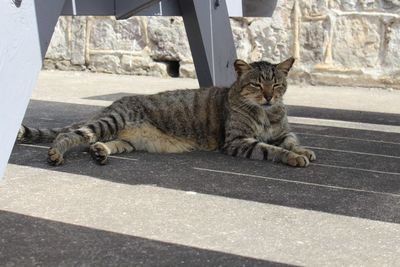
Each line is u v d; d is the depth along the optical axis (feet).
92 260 3.96
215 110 5.81
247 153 5.53
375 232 4.25
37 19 4.59
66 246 4.08
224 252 4.04
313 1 8.94
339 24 8.84
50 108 7.41
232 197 4.68
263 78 5.63
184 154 5.66
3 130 4.45
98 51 10.68
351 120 7.03
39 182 4.88
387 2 8.57
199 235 4.20
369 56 8.75
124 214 4.42
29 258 3.97
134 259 3.97
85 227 4.27
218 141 5.81
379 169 5.30
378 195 4.75
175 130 5.75
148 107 5.74
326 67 8.97
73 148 5.67
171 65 10.30
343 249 4.08
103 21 10.51
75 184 4.86
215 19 6.47
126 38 10.42
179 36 9.96
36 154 5.50
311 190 4.82
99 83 9.36
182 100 5.81
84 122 5.80
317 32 8.96
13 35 4.46
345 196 4.73
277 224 4.33
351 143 6.08
